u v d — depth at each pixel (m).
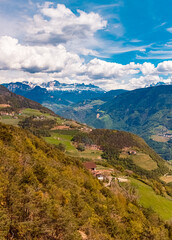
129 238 36.09
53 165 51.41
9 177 27.28
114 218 39.22
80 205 32.06
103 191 55.56
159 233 42.34
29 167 35.25
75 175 56.62
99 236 28.86
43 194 28.39
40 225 21.45
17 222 20.02
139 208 61.12
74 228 24.44
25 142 58.47
